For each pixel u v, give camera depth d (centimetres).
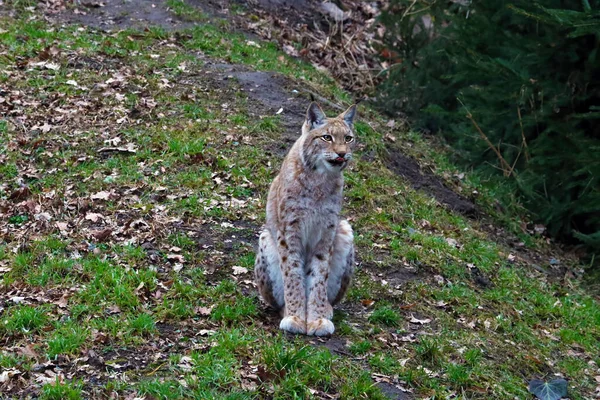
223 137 1375
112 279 909
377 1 2377
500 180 1611
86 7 1902
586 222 1491
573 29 1430
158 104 1448
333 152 840
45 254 967
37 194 1120
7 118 1314
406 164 1549
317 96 1638
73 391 695
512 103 1573
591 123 1509
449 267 1170
